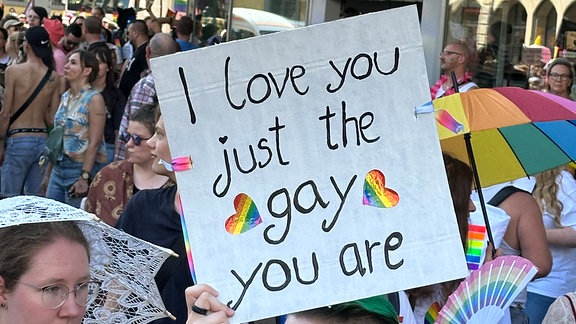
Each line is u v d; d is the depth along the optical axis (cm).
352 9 963
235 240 246
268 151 246
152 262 253
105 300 257
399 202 242
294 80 245
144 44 1036
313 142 246
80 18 1437
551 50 725
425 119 241
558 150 401
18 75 878
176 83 246
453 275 238
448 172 353
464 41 771
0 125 889
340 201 244
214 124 246
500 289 255
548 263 425
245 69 246
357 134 244
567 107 371
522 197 427
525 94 378
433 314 327
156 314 261
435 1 783
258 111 246
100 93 774
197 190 246
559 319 323
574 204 496
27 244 221
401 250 241
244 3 1069
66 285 224
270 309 242
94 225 241
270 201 246
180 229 360
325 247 243
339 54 244
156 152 366
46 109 898
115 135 861
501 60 754
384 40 242
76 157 768
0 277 222
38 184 905
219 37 1132
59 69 1148
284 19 1013
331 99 245
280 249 244
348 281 242
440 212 240
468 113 358
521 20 742
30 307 221
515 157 404
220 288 244
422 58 241
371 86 243
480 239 360
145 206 367
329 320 224
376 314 222
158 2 1661
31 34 880
